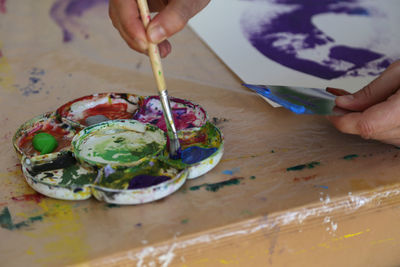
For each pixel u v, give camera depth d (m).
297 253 0.76
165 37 0.71
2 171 0.83
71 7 1.77
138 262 0.65
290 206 0.72
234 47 1.41
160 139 0.86
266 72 1.25
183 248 0.66
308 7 1.67
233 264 0.72
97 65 1.33
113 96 0.99
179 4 0.71
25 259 0.62
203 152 0.83
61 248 0.64
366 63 1.29
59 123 0.93
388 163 0.85
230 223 0.68
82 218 0.70
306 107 0.82
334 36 1.46
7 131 0.98
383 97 0.84
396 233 0.84
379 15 1.59
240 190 0.77
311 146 0.91
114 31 1.57
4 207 0.73
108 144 0.84
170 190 0.73
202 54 1.40
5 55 1.39
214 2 1.72
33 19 1.67
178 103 0.97
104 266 0.63
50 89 1.19
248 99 1.12
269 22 1.56
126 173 0.77
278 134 0.96
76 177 0.77
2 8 1.75
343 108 0.86
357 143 0.92
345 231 0.78
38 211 0.72
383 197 0.78
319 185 0.78
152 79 1.25
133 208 0.72
